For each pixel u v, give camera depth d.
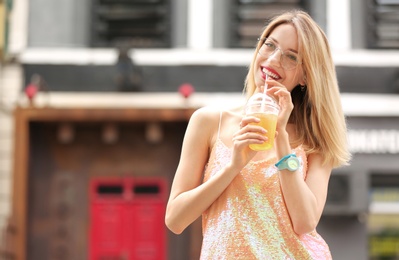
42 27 11.97
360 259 11.60
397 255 11.67
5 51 11.04
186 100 11.40
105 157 11.84
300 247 3.36
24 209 11.41
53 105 11.73
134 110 11.37
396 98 11.94
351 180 11.58
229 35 12.01
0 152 11.55
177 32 12.01
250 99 3.38
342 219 11.66
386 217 11.73
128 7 12.01
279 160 3.35
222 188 3.33
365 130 11.86
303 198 3.35
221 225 3.36
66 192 11.80
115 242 11.73
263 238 3.33
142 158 11.83
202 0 12.00
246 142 3.27
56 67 11.89
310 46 3.54
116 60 11.42
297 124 3.66
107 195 11.84
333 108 3.61
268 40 3.56
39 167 11.80
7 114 11.66
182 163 3.53
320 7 12.12
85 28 12.01
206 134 3.54
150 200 11.79
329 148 3.61
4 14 10.93
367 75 12.02
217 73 11.91
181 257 11.67
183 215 3.39
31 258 11.66
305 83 3.60
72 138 11.68
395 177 11.84
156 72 11.88
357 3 12.15
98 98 11.83
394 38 12.12
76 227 11.76
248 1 12.05
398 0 12.16
